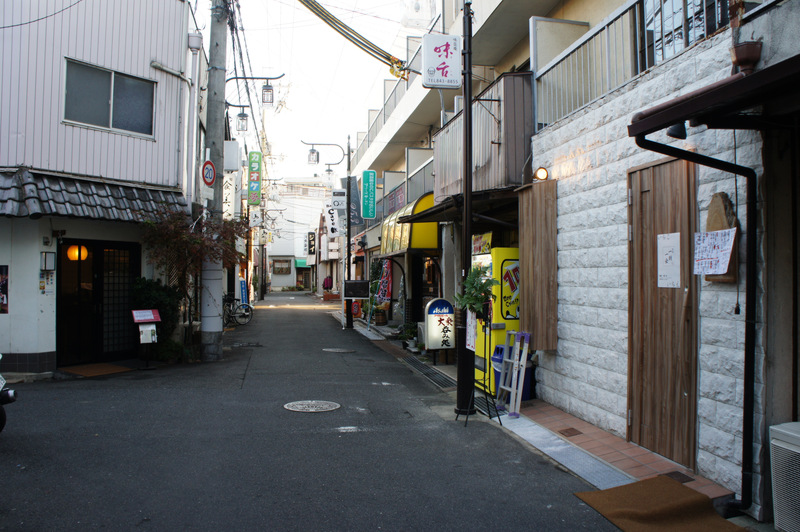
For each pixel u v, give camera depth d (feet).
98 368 31.96
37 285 28.78
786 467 12.01
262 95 53.11
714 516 13.41
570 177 22.38
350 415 22.85
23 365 28.50
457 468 16.83
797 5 11.98
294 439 19.31
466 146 22.79
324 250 136.77
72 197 28.71
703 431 15.28
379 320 62.08
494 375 25.59
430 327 35.76
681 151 13.19
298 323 66.64
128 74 32.68
